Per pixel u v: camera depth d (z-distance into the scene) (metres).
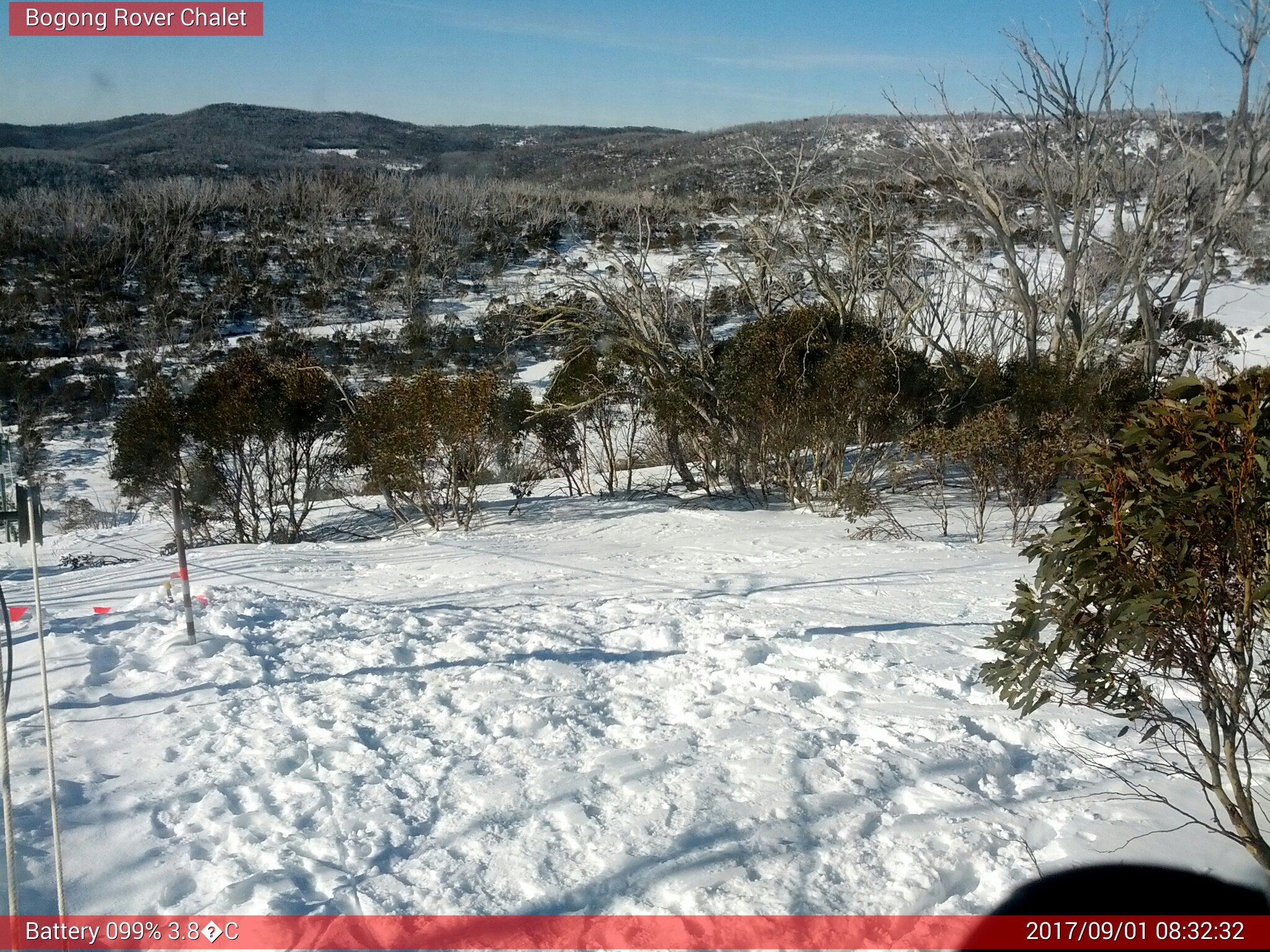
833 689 6.48
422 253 54.62
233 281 51.03
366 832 4.41
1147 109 23.14
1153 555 3.46
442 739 5.57
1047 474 14.75
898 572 11.48
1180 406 3.44
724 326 32.62
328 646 7.58
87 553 20.55
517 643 7.70
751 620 8.41
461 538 17.27
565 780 4.91
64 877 4.01
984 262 33.97
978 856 4.15
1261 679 3.97
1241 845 4.08
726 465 21.53
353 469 22.72
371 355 42.75
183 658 7.15
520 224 60.16
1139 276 22.78
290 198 66.19
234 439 20.17
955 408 20.77
